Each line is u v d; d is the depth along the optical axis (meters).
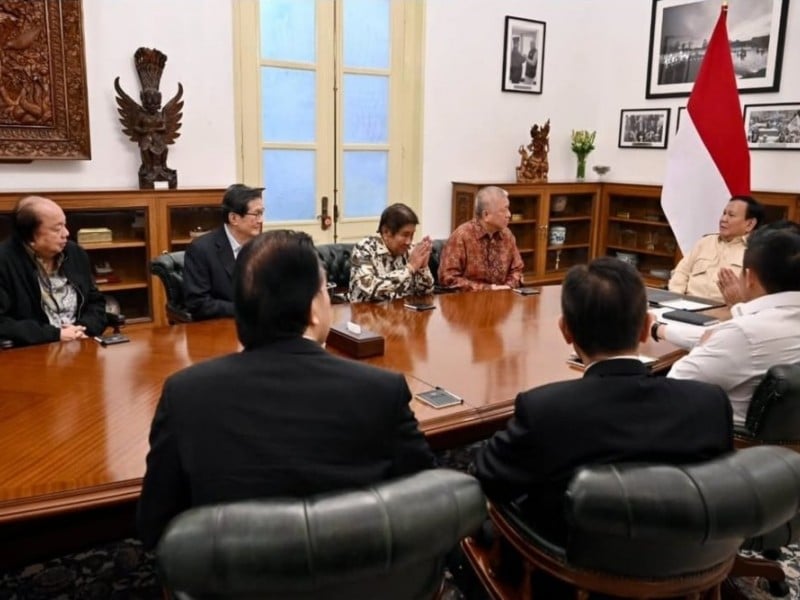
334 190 4.93
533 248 5.61
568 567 1.18
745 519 0.99
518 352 2.06
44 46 3.68
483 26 5.27
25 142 3.71
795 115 4.78
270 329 1.01
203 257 2.73
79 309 2.66
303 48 4.60
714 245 3.55
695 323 2.41
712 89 3.79
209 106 4.30
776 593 1.90
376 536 0.86
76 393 1.66
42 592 1.84
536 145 5.54
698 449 1.09
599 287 1.15
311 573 0.84
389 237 2.94
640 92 5.75
